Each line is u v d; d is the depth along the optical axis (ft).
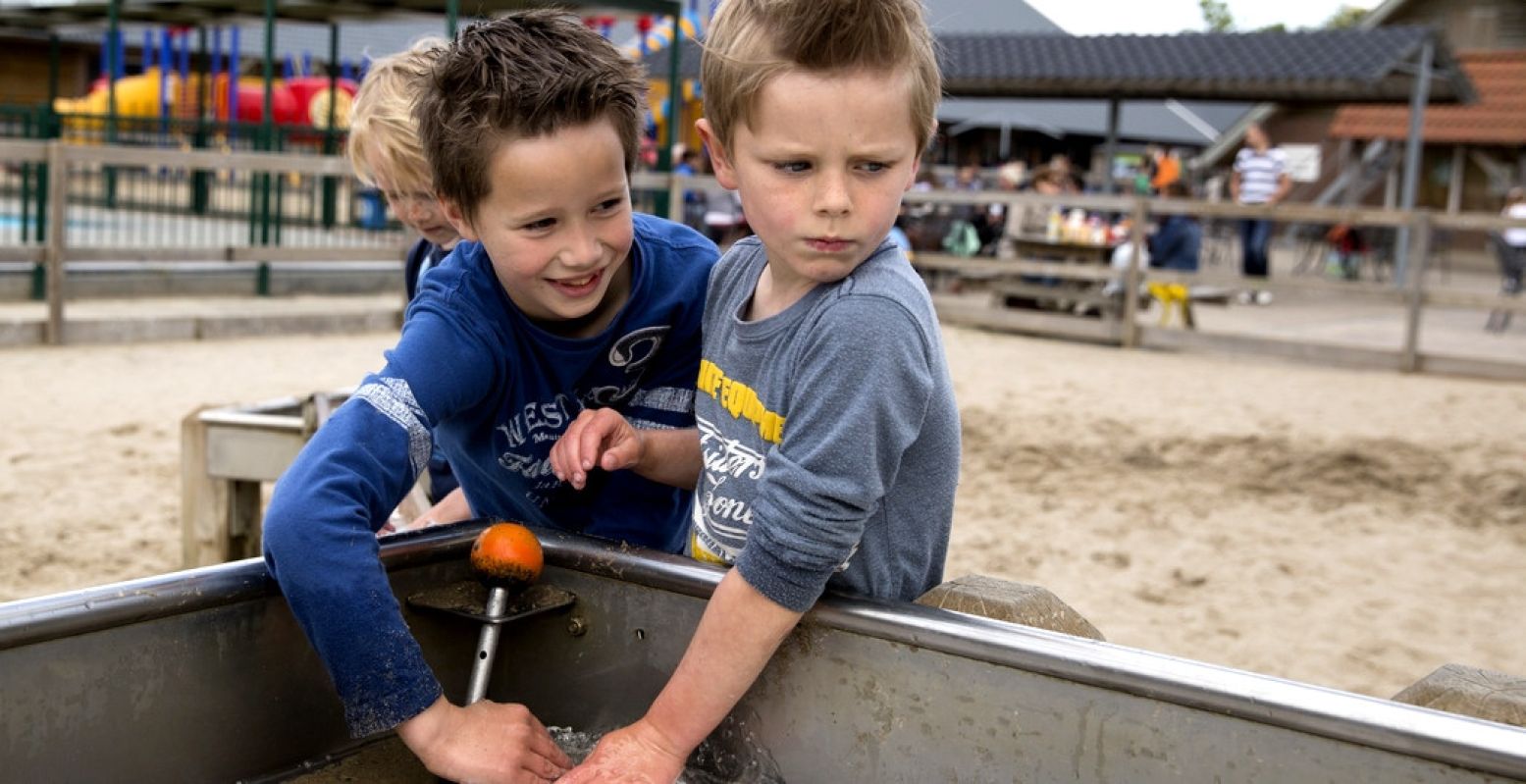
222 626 4.31
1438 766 3.38
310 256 32.09
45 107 53.88
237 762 4.40
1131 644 12.88
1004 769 4.03
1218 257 72.59
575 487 5.00
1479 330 42.45
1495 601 14.57
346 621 4.20
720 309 4.99
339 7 43.37
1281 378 29.66
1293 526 17.43
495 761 4.40
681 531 5.87
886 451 4.13
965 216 51.55
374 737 4.88
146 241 40.60
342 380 24.76
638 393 5.53
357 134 7.63
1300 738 3.56
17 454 18.04
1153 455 21.20
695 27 50.98
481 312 4.97
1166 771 3.76
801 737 4.45
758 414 4.52
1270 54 60.85
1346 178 90.94
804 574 4.14
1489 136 86.79
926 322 4.26
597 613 4.98
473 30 4.82
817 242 4.17
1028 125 92.53
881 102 4.05
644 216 5.71
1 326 26.61
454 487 8.42
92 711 3.98
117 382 23.44
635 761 4.32
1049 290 36.45
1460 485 19.75
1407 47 57.41
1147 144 106.73
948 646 4.08
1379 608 14.23
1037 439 22.13
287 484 4.33
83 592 3.94
